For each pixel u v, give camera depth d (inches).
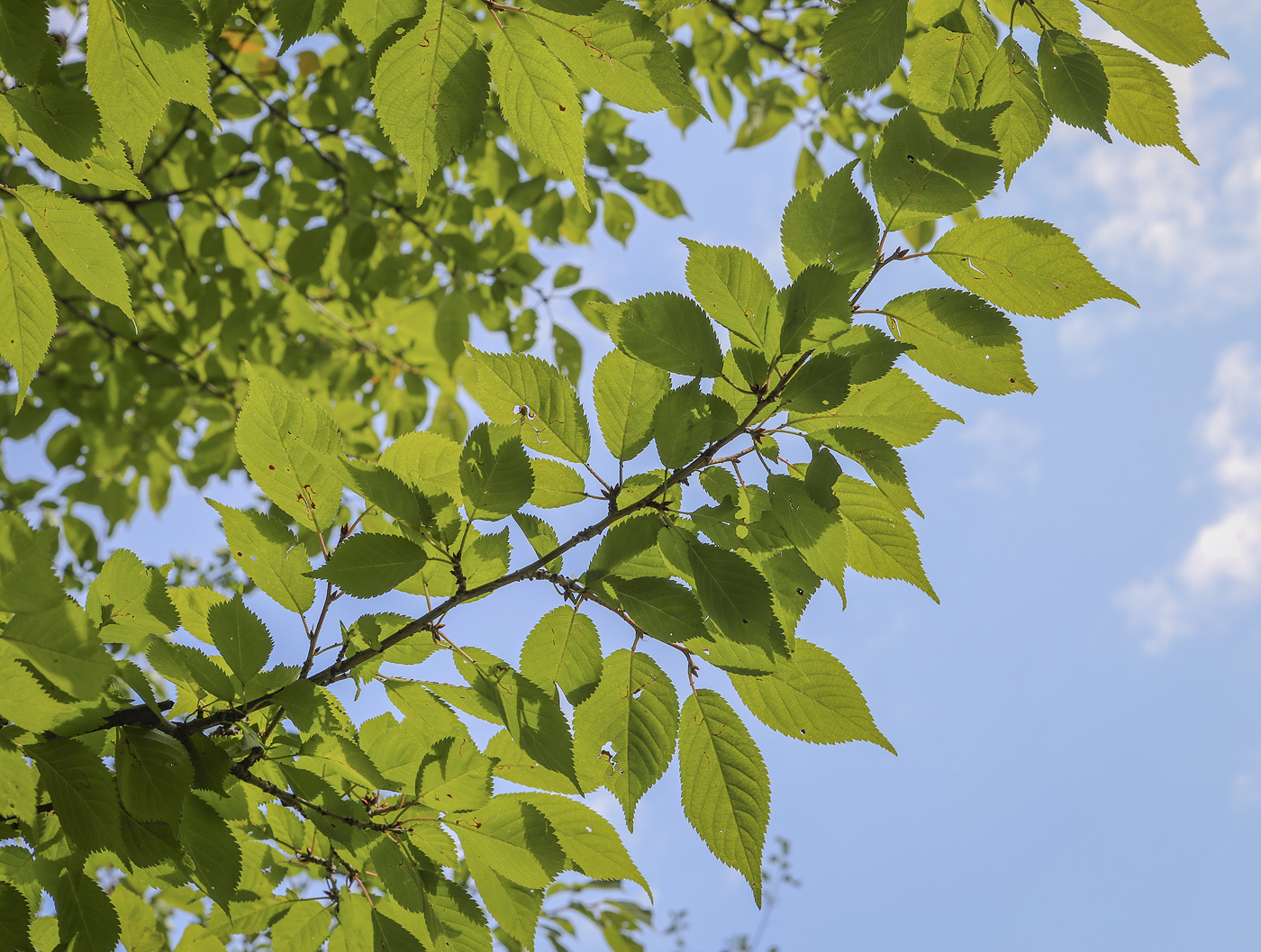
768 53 189.0
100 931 52.6
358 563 52.0
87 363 191.0
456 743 58.0
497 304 182.5
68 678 41.6
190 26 48.5
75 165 52.7
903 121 50.0
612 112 173.2
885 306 52.9
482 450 53.4
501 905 60.9
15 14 46.0
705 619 55.2
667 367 53.6
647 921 110.1
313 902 65.1
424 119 48.5
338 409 205.2
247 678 53.9
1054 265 50.8
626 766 56.3
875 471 53.8
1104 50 53.6
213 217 185.3
